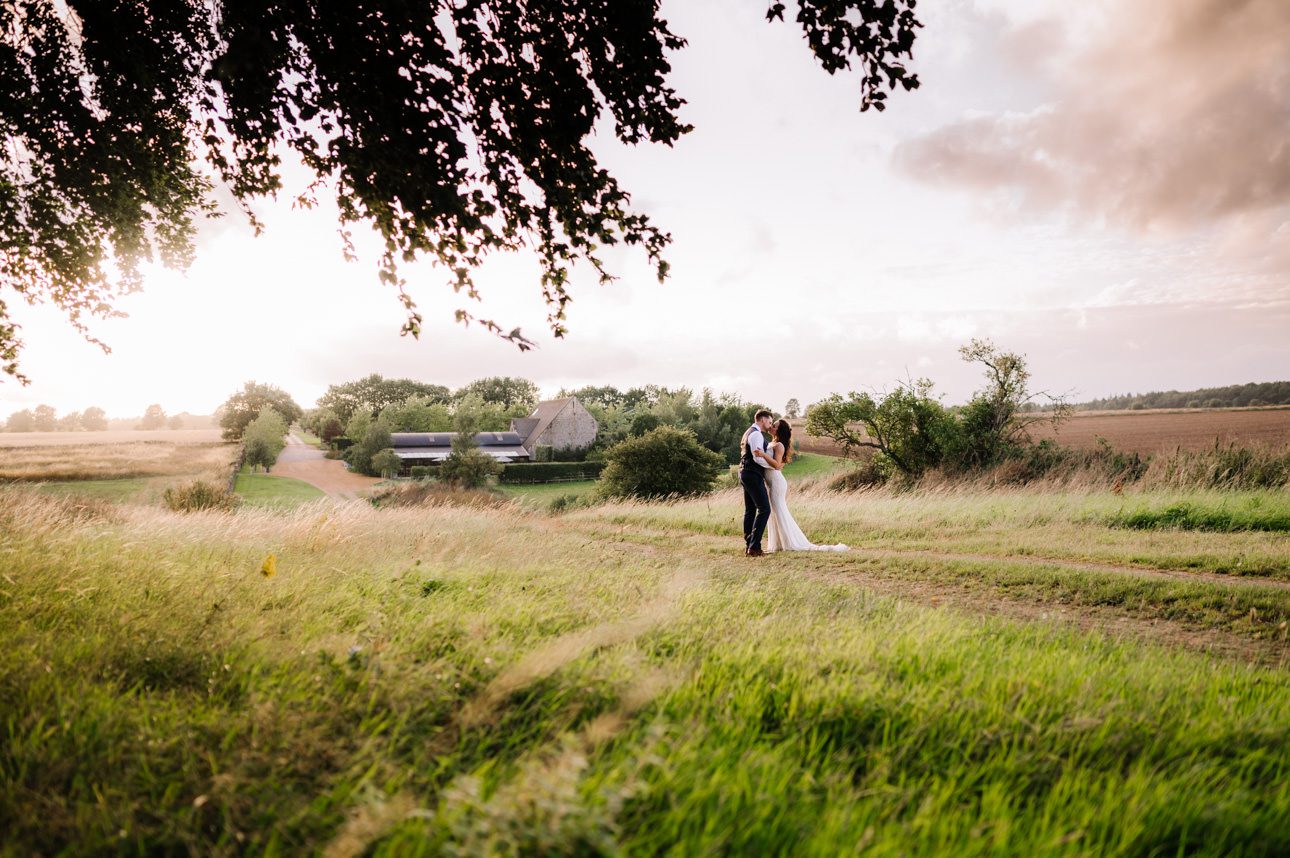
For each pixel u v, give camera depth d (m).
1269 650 4.73
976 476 19.38
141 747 2.19
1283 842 1.94
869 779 2.18
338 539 7.41
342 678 2.82
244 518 9.07
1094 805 2.03
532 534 9.93
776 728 2.59
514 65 5.14
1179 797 2.06
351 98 4.86
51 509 7.65
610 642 3.46
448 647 3.42
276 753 2.18
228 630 3.40
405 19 4.58
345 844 1.63
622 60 4.99
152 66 5.98
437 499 26.64
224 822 1.84
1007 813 1.94
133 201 7.35
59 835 1.76
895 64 4.38
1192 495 12.13
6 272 7.97
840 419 22.98
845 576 7.68
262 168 5.98
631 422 86.75
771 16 4.48
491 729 2.50
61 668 2.79
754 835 1.76
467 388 145.25
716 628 3.86
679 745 2.16
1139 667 3.54
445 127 4.87
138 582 4.56
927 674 3.12
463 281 5.46
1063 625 5.07
